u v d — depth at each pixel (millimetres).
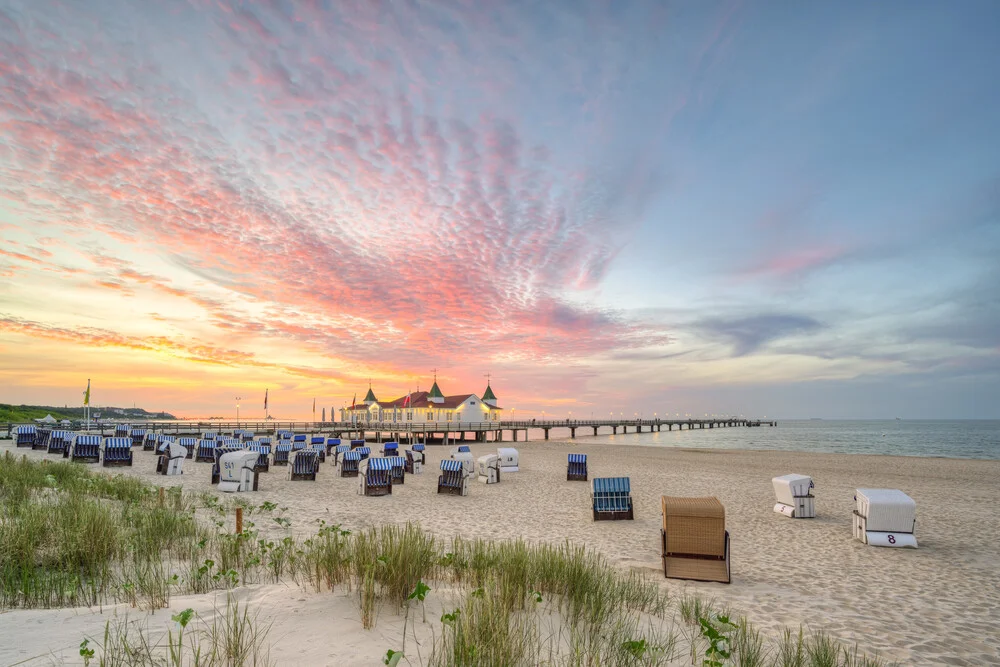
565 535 11258
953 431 130875
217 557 6934
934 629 6367
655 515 13680
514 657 3496
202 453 27094
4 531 5977
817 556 9875
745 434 113812
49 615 4160
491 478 19766
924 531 12156
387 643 3699
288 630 3867
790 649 4758
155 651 3416
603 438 94688
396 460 19641
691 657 4352
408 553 4914
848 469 27016
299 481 19750
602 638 4336
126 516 8484
